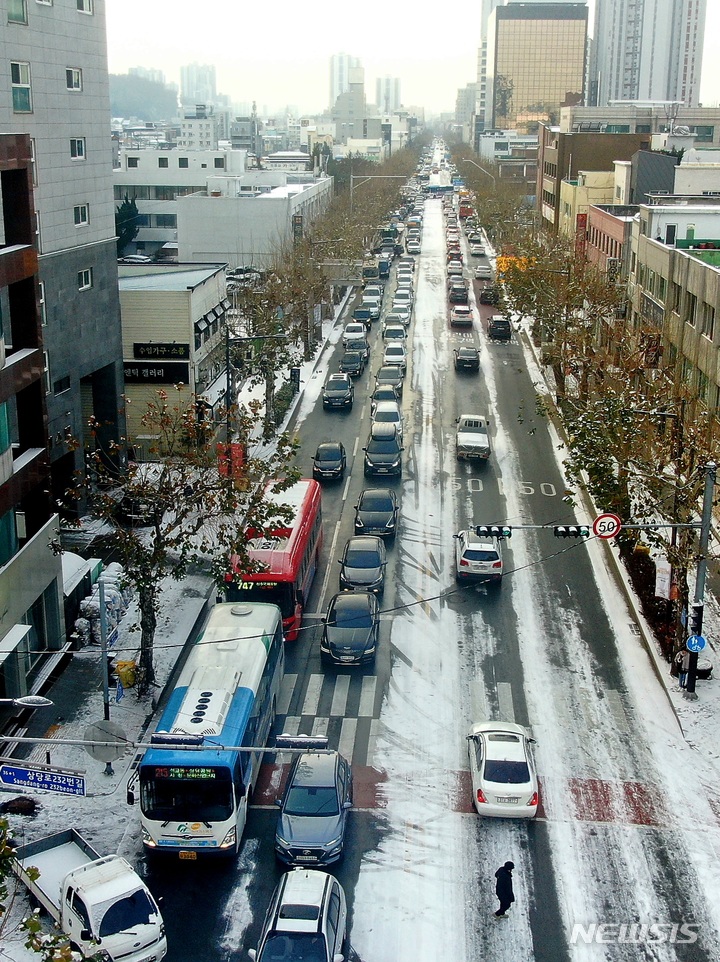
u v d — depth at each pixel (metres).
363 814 26.91
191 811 24.42
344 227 111.44
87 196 46.25
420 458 55.81
